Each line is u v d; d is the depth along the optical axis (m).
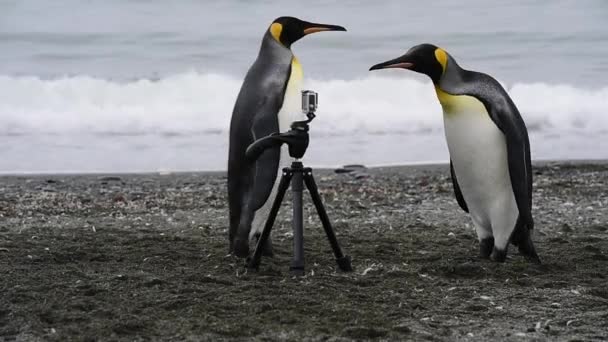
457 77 8.02
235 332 6.12
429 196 12.70
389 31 31.14
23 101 20.72
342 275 7.77
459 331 6.32
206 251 8.77
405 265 8.25
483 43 30.02
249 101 7.81
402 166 15.94
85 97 21.20
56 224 10.66
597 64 26.56
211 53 28.17
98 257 8.37
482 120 7.90
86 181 14.48
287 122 7.84
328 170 15.48
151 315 6.48
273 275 7.66
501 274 7.89
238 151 7.88
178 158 16.94
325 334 6.13
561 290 7.43
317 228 10.26
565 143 18.14
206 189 13.61
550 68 26.17
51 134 18.64
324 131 18.89
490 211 8.21
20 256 8.34
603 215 11.13
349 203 12.07
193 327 6.22
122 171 15.83
